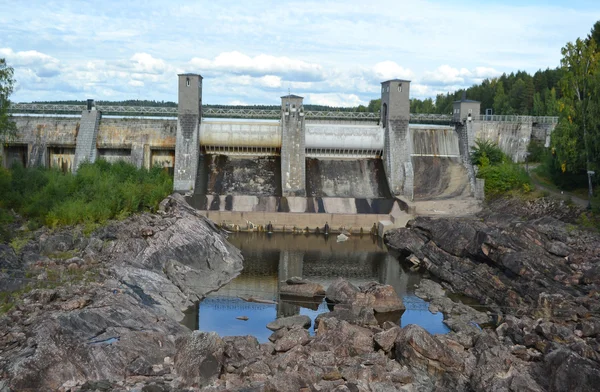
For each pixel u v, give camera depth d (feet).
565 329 165.17
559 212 285.23
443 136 401.29
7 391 127.65
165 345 159.63
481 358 151.74
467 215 333.42
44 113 421.18
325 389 139.03
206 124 380.99
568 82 303.07
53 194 273.33
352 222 345.31
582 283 206.39
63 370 137.59
